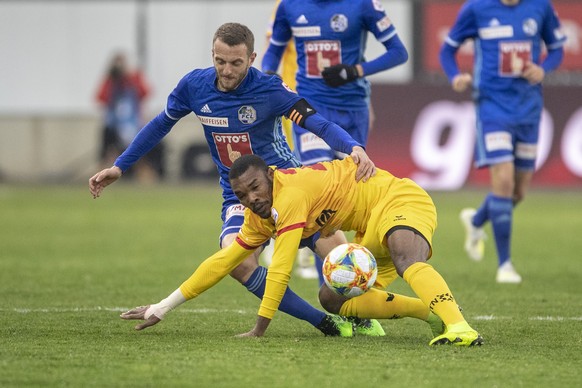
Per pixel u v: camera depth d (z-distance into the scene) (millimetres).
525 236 54344
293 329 26219
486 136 37656
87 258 44125
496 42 37750
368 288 23719
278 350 22594
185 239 52531
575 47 77688
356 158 23938
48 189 90125
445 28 79000
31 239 52094
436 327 24516
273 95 25156
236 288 35156
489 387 19141
